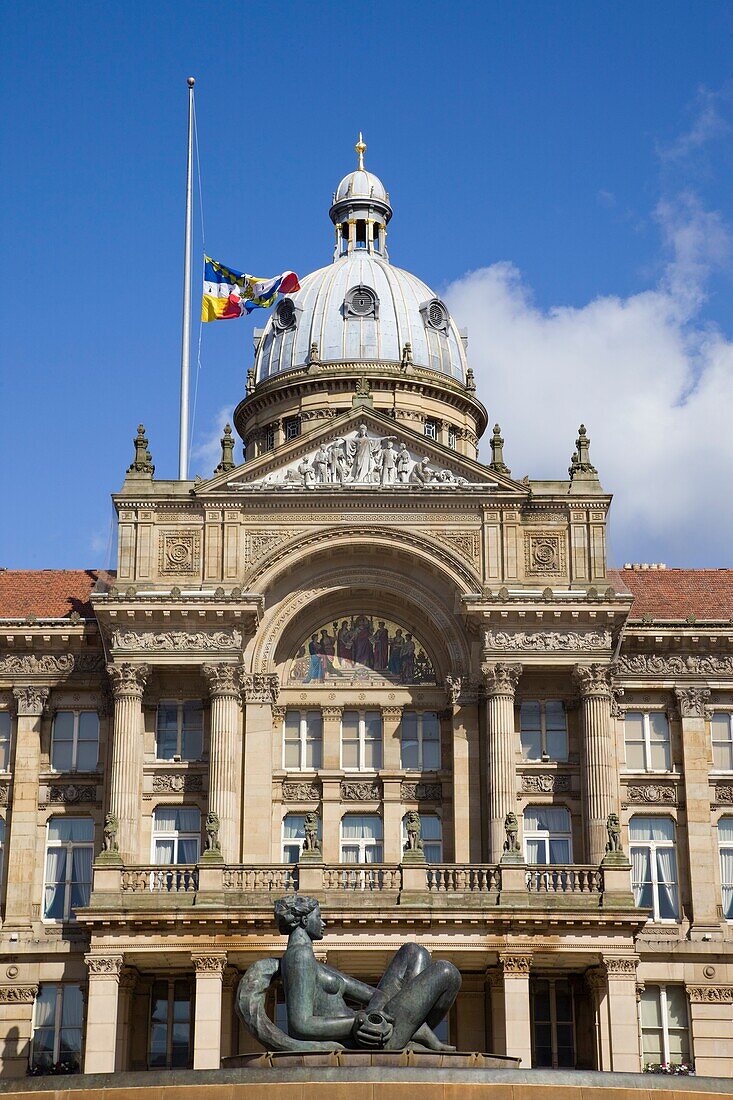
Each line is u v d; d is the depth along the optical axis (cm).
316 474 6888
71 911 6594
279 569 6775
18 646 7000
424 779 6812
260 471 6888
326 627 7006
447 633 6831
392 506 6838
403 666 6950
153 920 5959
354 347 9019
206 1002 5912
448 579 6794
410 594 6875
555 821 6706
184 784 6688
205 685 6769
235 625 6638
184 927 5981
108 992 5925
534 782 6706
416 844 6109
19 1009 6506
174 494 6806
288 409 8844
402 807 6788
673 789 6919
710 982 6606
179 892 6022
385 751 6850
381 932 5991
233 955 6041
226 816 6481
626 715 7038
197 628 6638
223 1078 3709
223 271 7856
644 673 7012
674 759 6969
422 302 9312
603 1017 6044
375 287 9288
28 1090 3772
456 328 9531
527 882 6072
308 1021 3891
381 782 6812
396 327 9125
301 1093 3641
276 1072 3697
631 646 7012
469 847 6544
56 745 6969
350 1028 3884
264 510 6831
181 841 6656
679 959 6631
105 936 5984
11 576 7606
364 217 9825
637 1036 5906
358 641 6988
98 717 7006
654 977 6612
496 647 6638
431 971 3953
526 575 6775
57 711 7012
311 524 6819
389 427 6944
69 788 6869
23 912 6681
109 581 7194
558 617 6638
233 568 6762
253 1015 3953
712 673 7031
